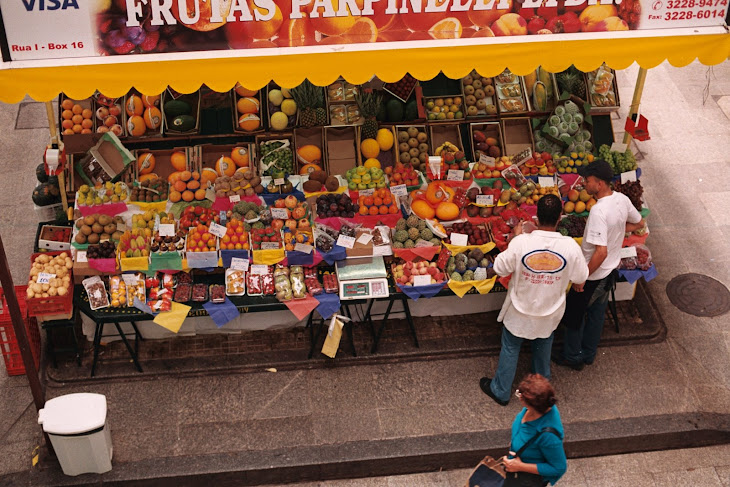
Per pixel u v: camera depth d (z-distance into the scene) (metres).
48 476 7.07
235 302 7.84
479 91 9.88
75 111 9.16
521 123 9.77
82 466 6.98
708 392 8.02
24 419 7.60
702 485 7.31
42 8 6.32
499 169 8.83
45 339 8.34
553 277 6.86
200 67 6.67
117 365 8.10
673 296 9.04
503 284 8.11
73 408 6.75
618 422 7.66
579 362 8.13
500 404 7.82
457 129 9.58
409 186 8.65
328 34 6.73
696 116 11.62
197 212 8.22
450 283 7.96
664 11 6.96
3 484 7.01
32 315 7.64
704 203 10.24
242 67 6.71
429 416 7.69
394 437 7.48
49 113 8.02
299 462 7.21
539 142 9.53
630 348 8.48
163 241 7.95
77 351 8.00
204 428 7.55
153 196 8.46
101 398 6.86
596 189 7.25
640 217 7.56
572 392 7.97
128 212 8.38
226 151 9.22
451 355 8.34
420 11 6.73
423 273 7.99
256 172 9.00
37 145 10.75
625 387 8.05
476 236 8.22
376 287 7.91
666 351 8.45
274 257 8.04
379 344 8.40
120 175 8.87
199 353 8.26
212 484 7.21
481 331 8.59
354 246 8.05
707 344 8.52
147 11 6.44
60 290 7.59
